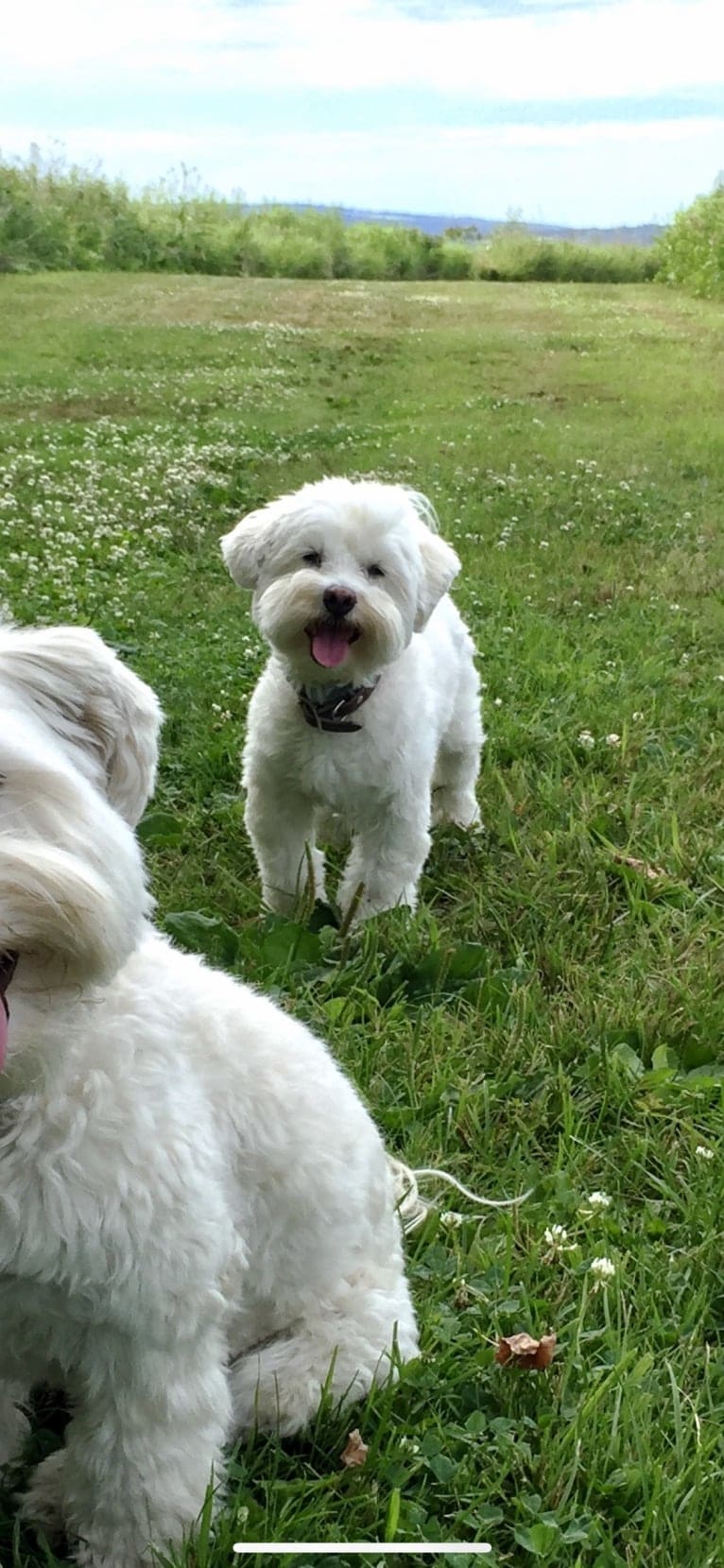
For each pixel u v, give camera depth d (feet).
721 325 21.11
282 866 4.08
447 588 4.37
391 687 3.96
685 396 14.35
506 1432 2.19
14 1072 1.67
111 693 1.92
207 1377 1.94
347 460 10.28
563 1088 3.03
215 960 3.52
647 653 6.16
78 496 8.68
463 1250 2.61
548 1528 2.00
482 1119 2.97
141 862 1.84
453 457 10.75
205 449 10.37
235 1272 1.99
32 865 1.58
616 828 4.39
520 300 24.86
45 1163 1.71
